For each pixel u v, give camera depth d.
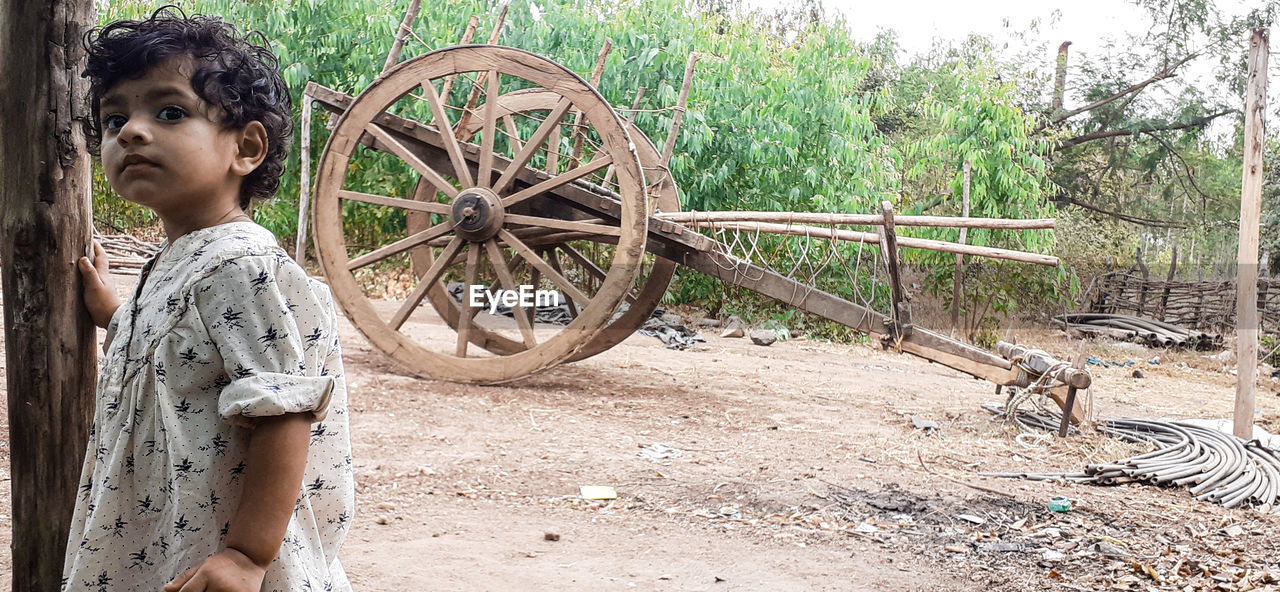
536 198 8.02
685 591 3.80
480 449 5.88
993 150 14.27
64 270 2.22
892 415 7.76
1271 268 20.41
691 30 13.44
